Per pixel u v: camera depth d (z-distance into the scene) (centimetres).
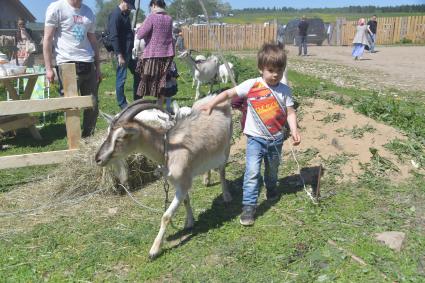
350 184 524
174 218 480
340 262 373
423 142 610
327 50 2950
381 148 586
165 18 760
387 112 714
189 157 420
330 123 661
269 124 448
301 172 562
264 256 391
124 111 396
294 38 3550
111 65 2028
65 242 441
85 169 553
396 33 3469
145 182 585
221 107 482
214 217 475
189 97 1172
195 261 394
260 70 444
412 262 371
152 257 401
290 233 425
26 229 472
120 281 373
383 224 433
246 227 447
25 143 783
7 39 1925
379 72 1628
